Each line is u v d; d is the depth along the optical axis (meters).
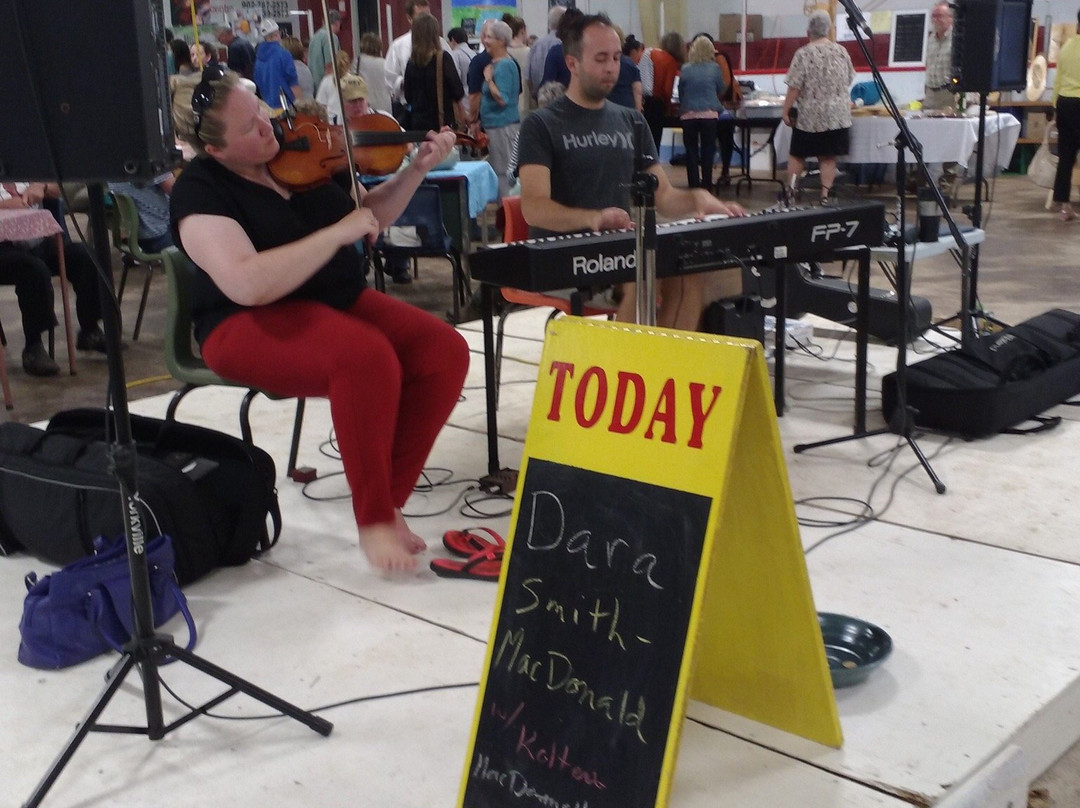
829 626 2.21
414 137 2.84
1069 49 8.03
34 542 2.66
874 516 2.86
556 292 3.19
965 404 3.38
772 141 10.28
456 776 1.86
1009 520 2.82
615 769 1.60
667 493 1.61
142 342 5.44
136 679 2.20
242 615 2.43
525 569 1.73
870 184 9.70
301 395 2.60
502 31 7.60
